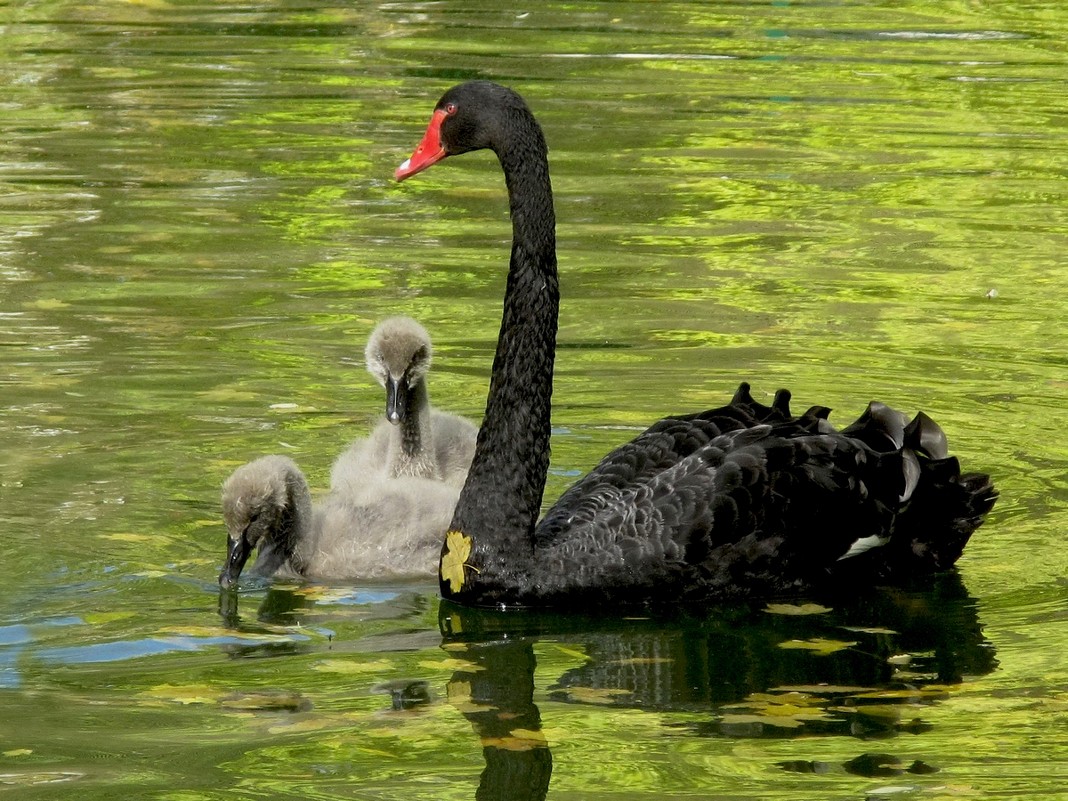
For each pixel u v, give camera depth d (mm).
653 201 18781
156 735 7902
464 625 9492
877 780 7426
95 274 15867
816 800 7234
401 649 9102
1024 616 9492
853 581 9977
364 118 21766
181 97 22594
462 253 16859
